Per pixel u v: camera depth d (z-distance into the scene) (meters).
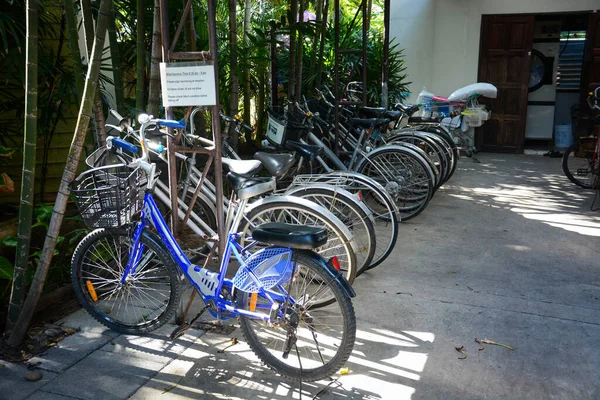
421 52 8.28
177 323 2.87
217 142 2.57
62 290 3.11
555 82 8.80
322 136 5.23
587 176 6.09
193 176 3.40
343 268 3.26
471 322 2.93
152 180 2.65
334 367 2.32
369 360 2.56
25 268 2.64
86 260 2.85
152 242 2.68
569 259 3.86
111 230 2.71
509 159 7.83
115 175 2.60
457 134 7.65
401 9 8.19
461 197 5.66
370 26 8.72
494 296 3.25
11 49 3.77
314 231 2.26
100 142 3.22
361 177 3.63
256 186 2.64
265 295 2.35
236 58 4.70
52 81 4.20
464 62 8.19
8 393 2.30
